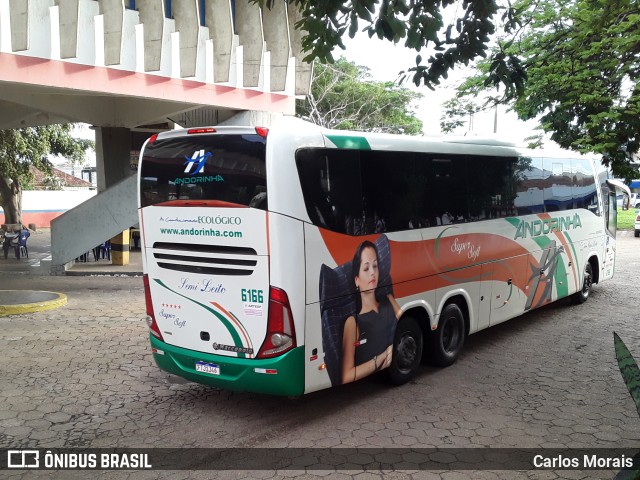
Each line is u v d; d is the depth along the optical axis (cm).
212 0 1305
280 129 481
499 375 656
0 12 979
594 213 1073
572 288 994
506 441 478
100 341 780
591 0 839
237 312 501
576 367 687
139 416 533
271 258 476
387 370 600
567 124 1041
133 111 1590
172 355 548
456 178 677
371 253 553
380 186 566
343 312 525
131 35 1176
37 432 495
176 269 539
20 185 2528
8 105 1467
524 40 1070
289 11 1488
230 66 1384
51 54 1055
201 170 514
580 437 487
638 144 967
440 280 650
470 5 609
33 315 934
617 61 953
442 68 635
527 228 832
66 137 2383
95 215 1427
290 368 482
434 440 480
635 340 816
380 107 3003
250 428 507
